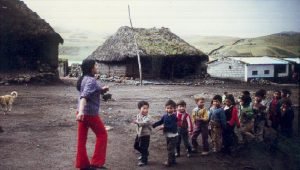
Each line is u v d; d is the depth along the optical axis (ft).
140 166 27.55
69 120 44.42
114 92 83.82
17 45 100.22
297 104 65.62
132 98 71.61
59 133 37.01
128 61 123.85
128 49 124.06
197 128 31.45
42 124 41.29
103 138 23.08
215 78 139.13
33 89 81.30
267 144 34.58
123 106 59.06
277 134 34.73
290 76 140.26
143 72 126.11
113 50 128.16
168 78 130.21
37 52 102.78
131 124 42.98
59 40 105.19
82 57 214.07
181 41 140.77
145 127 27.76
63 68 138.21
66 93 75.72
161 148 33.14
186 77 133.18
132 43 126.93
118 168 26.81
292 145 35.09
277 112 38.04
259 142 34.55
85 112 22.47
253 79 134.00
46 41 103.45
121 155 30.25
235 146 33.14
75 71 138.51
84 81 22.56
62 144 32.73
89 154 29.66
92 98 22.59
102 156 23.03
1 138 33.99
